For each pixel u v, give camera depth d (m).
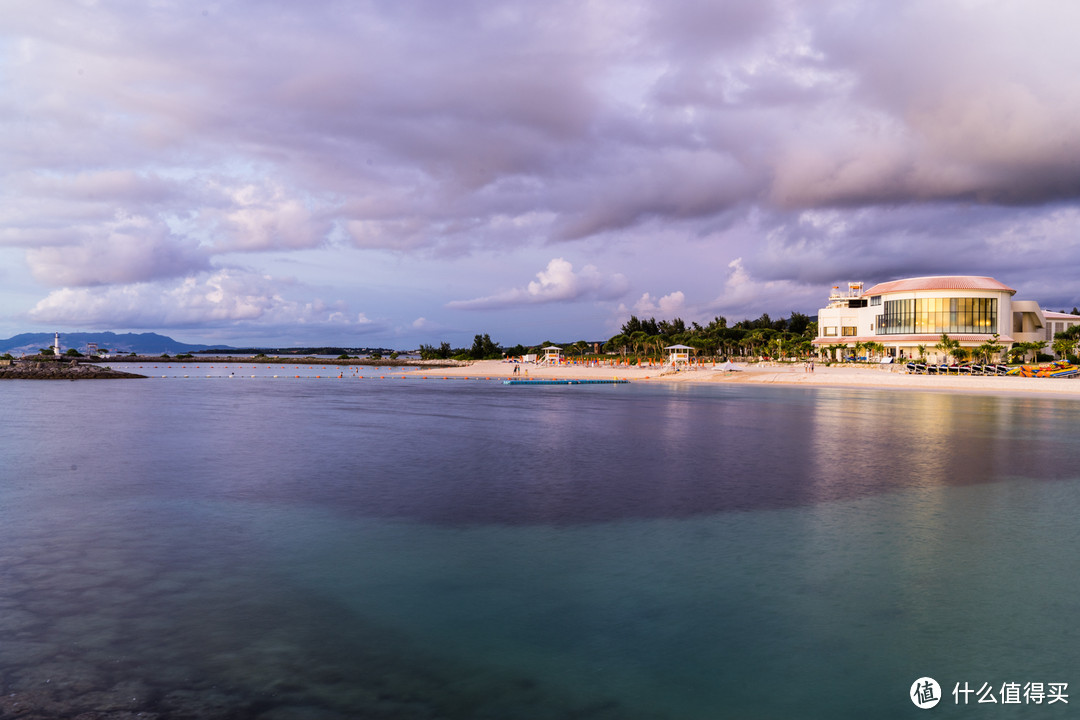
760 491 19.72
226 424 39.28
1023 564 12.91
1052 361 98.88
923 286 110.19
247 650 8.98
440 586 11.58
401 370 194.50
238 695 7.79
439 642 9.33
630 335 161.38
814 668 8.68
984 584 11.78
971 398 61.97
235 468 23.59
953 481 21.33
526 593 11.27
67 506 17.47
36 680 8.06
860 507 17.69
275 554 13.34
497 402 59.47
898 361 99.75
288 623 9.91
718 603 10.85
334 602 10.77
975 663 8.86
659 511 17.16
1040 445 30.00
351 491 19.56
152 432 34.88
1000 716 7.52
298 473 22.61
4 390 79.12
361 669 8.49
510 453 27.50
